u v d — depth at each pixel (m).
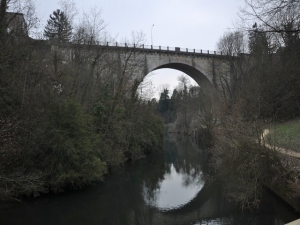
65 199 16.41
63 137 16.09
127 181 22.03
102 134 23.86
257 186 14.22
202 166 28.53
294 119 21.44
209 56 52.62
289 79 14.99
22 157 15.08
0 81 13.74
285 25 9.80
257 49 27.83
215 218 13.50
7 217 13.43
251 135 14.38
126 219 13.77
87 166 17.31
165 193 18.67
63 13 30.23
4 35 14.66
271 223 12.46
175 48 50.12
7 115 13.88
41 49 20.83
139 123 33.28
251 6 10.70
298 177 12.10
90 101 25.98
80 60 26.30
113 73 31.88
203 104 44.38
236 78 41.62
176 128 87.00
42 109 17.06
